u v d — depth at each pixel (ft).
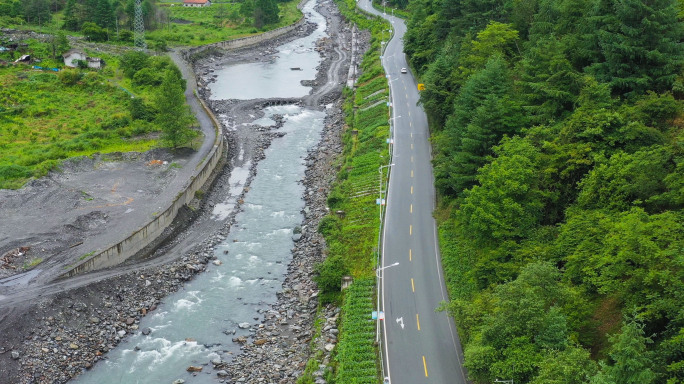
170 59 578.66
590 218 199.72
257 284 268.82
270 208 339.36
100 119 434.30
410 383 187.83
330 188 349.82
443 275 245.24
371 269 252.62
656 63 254.27
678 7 281.95
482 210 219.00
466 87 295.69
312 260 282.15
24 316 225.15
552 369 151.53
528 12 363.97
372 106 449.89
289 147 423.64
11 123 421.59
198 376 211.82
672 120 234.79
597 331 177.27
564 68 268.21
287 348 225.15
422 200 305.12
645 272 164.25
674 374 143.23
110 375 211.82
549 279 173.47
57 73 519.60
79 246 273.54
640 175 198.80
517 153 234.38
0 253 263.08
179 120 378.53
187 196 333.01
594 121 229.66
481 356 170.60
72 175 344.90
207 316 246.27
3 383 201.98
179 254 289.12
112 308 245.04
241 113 485.15
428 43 487.61
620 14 256.52
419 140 375.04
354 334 214.48
